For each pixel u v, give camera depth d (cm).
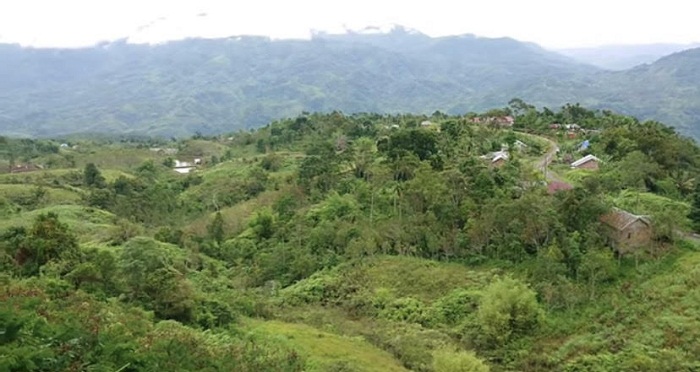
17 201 9944
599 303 4503
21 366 1577
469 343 4416
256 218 7525
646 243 4966
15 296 2656
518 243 5247
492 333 4412
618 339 4022
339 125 14438
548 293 4669
